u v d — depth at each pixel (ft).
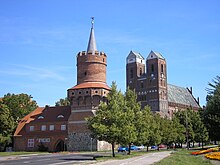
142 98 549.95
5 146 310.86
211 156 144.46
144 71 587.68
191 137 298.97
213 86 209.97
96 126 164.35
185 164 116.26
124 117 168.86
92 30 310.24
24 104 375.25
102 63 305.53
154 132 251.19
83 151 273.54
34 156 196.24
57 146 299.17
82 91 290.35
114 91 178.91
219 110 201.05
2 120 279.90
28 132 310.24
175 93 607.78
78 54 307.58
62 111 315.58
